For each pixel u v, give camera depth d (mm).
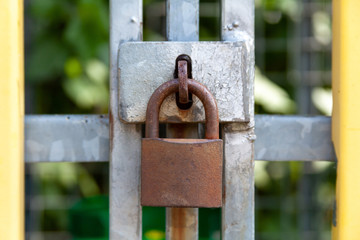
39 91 2875
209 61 893
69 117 979
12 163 910
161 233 2180
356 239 923
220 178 862
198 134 957
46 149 976
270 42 2826
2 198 909
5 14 901
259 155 982
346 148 924
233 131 935
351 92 920
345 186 926
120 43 932
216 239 2416
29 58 2650
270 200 2867
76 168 2766
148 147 867
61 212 2814
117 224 950
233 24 931
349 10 917
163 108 898
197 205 863
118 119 941
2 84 906
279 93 2660
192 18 943
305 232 2746
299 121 984
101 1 2539
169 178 864
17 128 916
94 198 2523
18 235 920
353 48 917
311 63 2721
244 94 897
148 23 2676
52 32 2670
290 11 2695
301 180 2760
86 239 2184
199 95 870
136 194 947
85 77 2672
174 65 894
